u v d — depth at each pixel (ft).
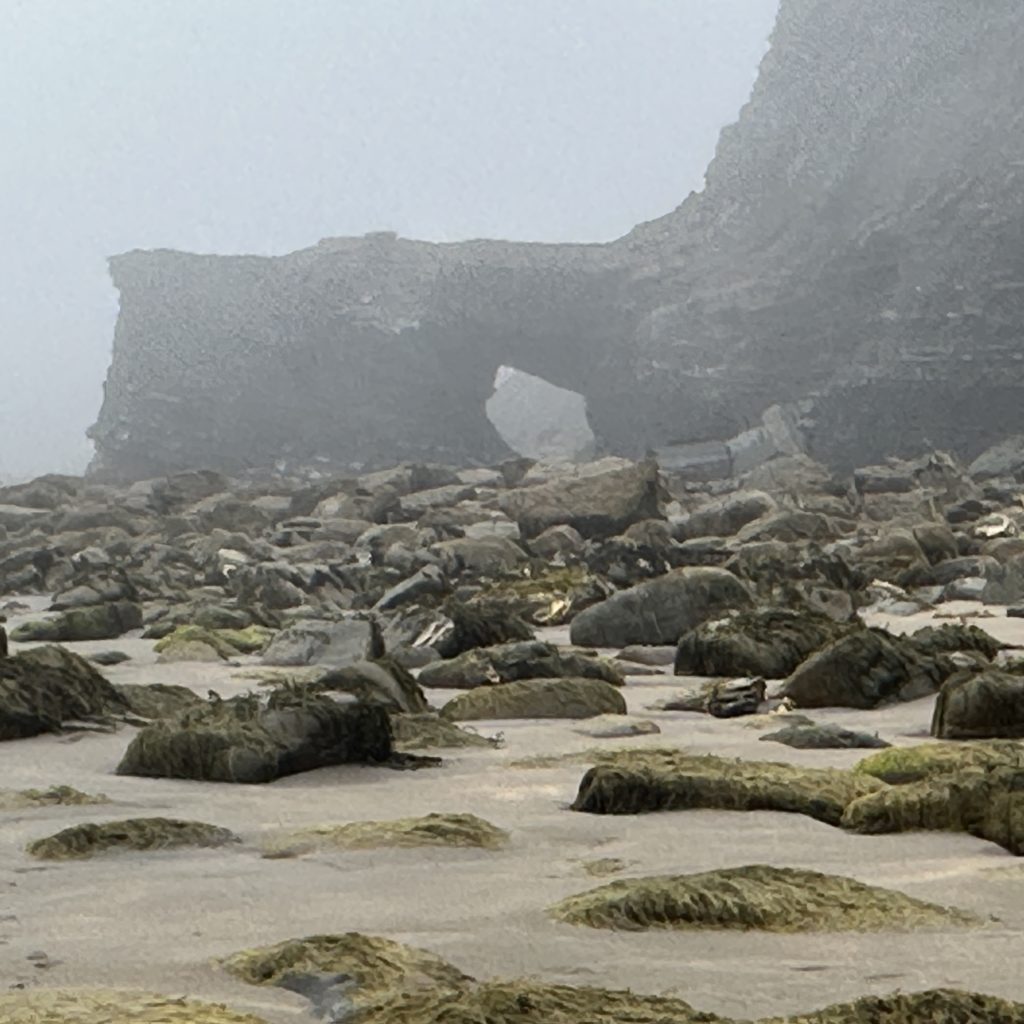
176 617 100.17
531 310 403.34
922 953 25.13
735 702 57.62
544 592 104.63
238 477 396.98
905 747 43.45
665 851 33.24
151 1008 21.48
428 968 23.90
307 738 44.14
